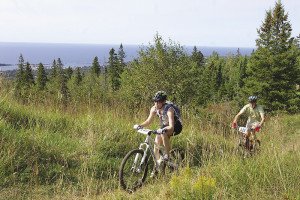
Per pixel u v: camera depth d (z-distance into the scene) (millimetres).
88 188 5996
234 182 5523
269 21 35750
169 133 6879
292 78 34750
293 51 34875
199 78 38719
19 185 6184
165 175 6758
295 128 16188
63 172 6664
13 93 9930
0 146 6789
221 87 77625
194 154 8734
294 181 5535
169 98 34844
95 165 7328
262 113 9867
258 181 5598
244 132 9500
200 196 4988
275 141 8352
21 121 8445
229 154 7152
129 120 10312
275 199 5055
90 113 9953
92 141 8008
